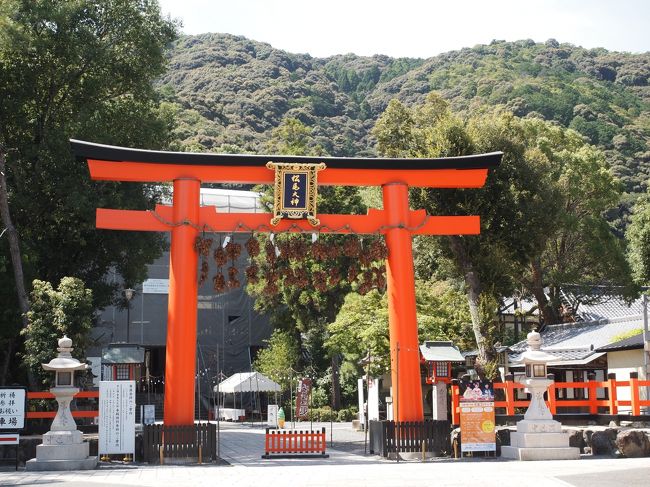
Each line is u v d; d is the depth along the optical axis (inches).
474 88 4623.5
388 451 749.9
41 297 922.1
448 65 5374.0
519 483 487.5
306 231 799.1
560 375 1206.3
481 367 1095.6
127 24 1235.2
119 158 757.3
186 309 749.9
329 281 826.8
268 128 4148.6
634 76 4832.7
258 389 1525.6
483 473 559.5
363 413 1320.1
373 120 4800.7
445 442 759.1
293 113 4397.1
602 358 1164.5
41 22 1145.4
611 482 483.2
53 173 1146.0
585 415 877.2
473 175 818.8
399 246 795.4
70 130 1141.1
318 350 1921.8
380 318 1339.8
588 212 1704.0
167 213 774.5
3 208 1004.6
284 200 778.2
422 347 1017.5
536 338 753.0
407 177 810.8
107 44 1221.7
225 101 4318.4
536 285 1676.9
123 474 609.0
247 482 520.4
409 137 1316.4
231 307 2101.4
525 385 748.6
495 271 1185.4
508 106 3907.5
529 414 737.0
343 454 826.2
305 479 534.3
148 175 770.2
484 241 1190.9
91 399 1090.1
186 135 3627.0
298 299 1801.2
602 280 1743.4
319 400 1786.4
